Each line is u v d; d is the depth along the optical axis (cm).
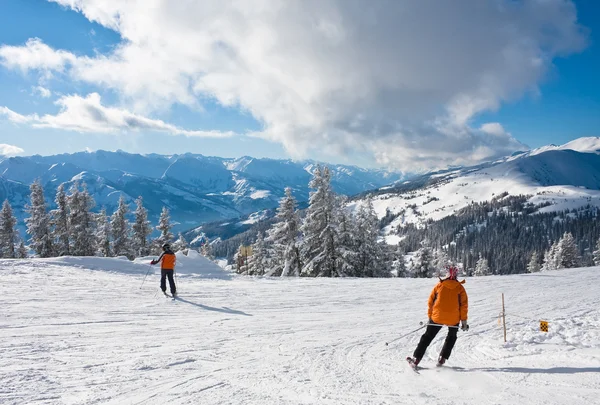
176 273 1828
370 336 805
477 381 487
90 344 645
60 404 389
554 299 1312
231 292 1338
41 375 477
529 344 717
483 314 1057
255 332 805
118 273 1722
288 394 435
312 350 671
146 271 1853
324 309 1120
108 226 4844
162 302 1091
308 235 3441
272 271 3678
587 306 1178
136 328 782
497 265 14812
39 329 726
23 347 603
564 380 477
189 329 802
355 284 1670
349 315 1043
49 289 1172
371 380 498
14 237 4709
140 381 473
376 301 1277
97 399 407
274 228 3719
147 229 5047
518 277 2005
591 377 484
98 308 954
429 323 575
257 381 485
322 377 510
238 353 634
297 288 1505
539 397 416
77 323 792
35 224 4500
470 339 785
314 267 3341
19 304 935
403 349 702
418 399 417
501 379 493
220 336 754
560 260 5922
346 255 3281
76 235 4506
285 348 681
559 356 611
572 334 771
